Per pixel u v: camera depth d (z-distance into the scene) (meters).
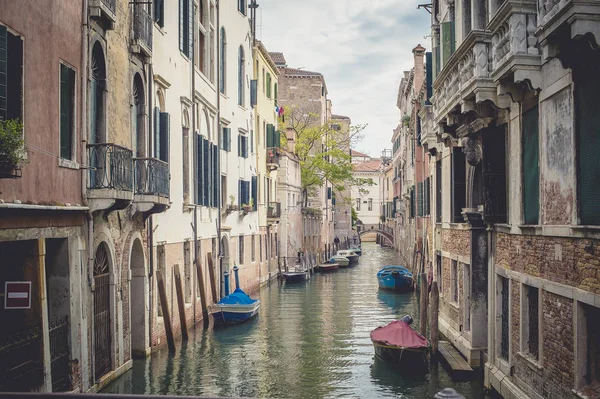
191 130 19.09
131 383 13.38
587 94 7.95
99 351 12.16
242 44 27.59
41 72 9.31
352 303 27.52
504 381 11.02
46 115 9.47
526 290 10.31
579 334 8.09
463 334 14.71
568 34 7.48
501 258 11.51
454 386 12.98
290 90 53.88
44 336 9.42
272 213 34.81
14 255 9.40
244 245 28.23
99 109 12.02
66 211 10.20
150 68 14.87
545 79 9.25
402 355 15.28
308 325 21.66
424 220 25.86
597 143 7.70
